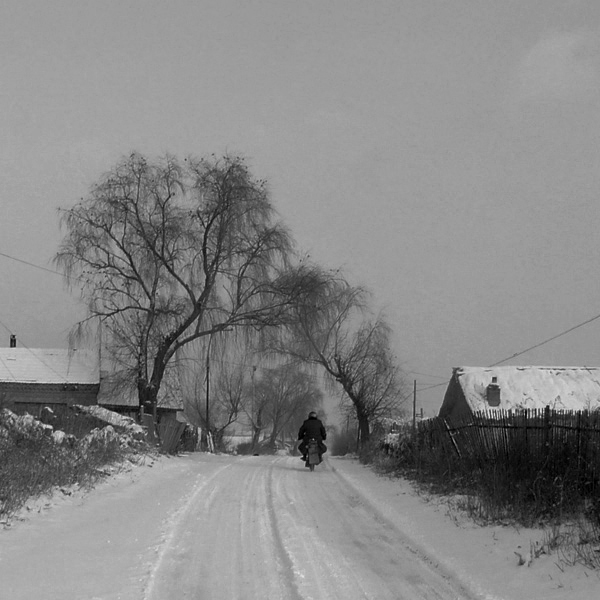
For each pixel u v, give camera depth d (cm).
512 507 1305
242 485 1889
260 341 3697
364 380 4875
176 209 3603
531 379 3388
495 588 915
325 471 2575
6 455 1546
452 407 3519
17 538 1094
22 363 4794
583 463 1270
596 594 840
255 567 973
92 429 2355
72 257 3572
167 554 1028
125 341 3612
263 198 3669
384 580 938
